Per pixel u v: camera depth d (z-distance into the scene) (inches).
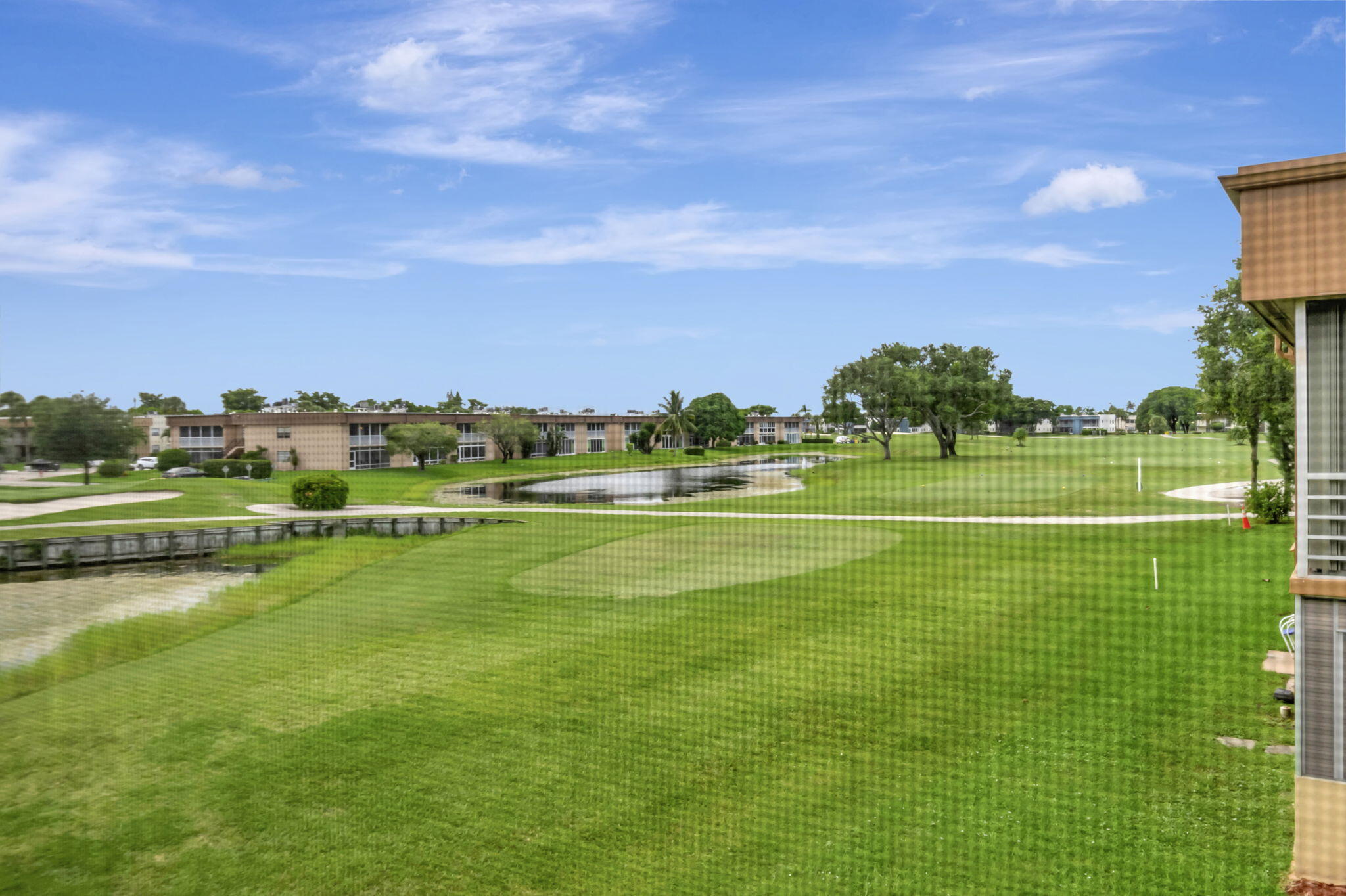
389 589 796.0
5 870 306.2
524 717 431.8
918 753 354.0
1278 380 874.8
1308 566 238.8
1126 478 1662.2
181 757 406.3
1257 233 231.5
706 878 275.7
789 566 804.6
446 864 295.4
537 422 3550.7
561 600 704.4
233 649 609.3
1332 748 232.2
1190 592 579.5
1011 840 279.0
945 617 566.3
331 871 295.3
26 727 460.8
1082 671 434.3
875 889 259.9
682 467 3134.8
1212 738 337.7
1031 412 4424.2
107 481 1915.6
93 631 701.3
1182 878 247.8
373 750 401.1
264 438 2625.5
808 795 326.3
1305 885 234.4
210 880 293.9
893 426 2815.0
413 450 2642.7
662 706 435.2
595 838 307.7
